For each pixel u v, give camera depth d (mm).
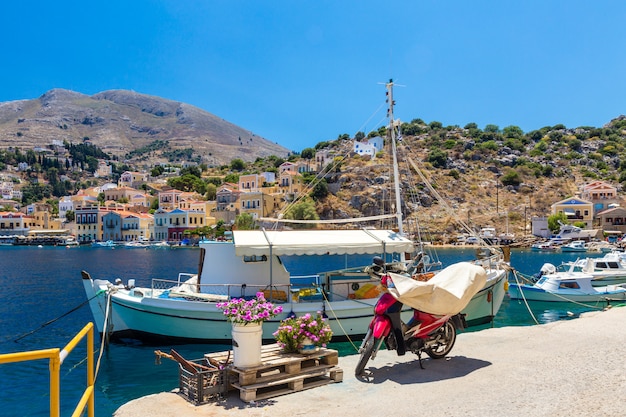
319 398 8266
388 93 22234
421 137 199250
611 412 7027
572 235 113750
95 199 195625
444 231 116938
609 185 139625
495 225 130000
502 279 21891
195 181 197500
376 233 18781
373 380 9141
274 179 174875
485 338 12172
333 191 138625
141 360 17000
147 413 7676
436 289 9727
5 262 78125
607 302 28078
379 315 9688
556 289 28672
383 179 135500
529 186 152500
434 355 10344
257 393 8484
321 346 9586
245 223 117125
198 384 8133
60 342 21234
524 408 7355
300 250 16891
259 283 18938
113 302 19531
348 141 176000
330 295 18562
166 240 144125
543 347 11070
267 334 17578
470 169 164250
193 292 19250
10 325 25453
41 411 12680
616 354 10125
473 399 7852
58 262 77688
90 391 7125
